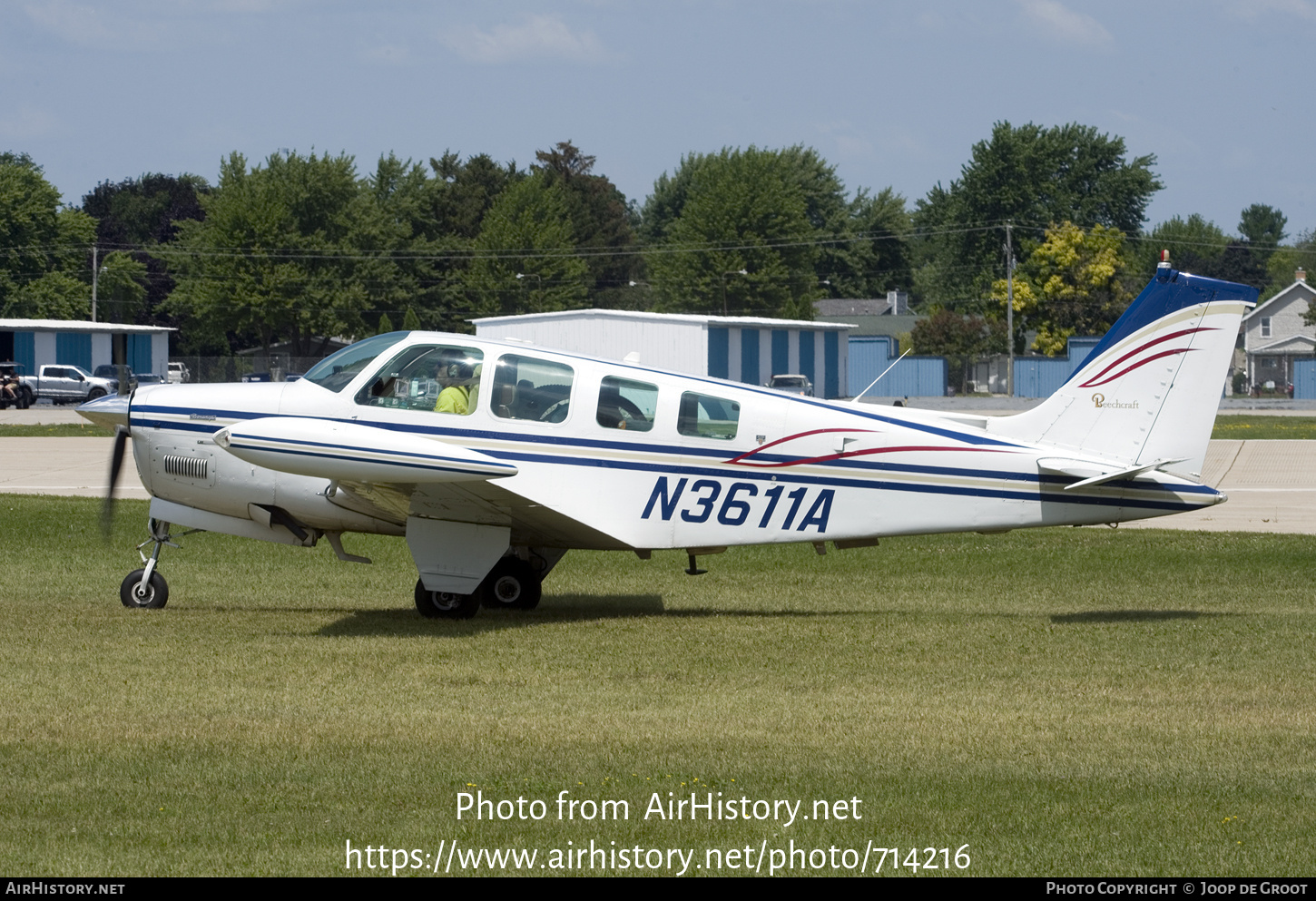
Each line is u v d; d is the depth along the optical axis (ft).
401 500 111.55
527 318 587.68
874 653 101.50
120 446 122.72
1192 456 115.96
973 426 118.73
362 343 119.65
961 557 165.17
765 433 116.98
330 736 75.00
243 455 104.12
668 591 140.77
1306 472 273.13
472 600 118.32
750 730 77.30
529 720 79.10
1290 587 142.61
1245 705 84.23
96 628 109.91
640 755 71.82
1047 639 108.27
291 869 55.62
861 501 117.80
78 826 60.18
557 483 115.55
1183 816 62.13
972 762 70.85
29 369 632.79
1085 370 117.39
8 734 74.64
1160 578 149.07
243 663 95.45
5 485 239.09
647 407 116.57
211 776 67.41
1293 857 57.11
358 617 118.62
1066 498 116.67
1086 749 73.36
